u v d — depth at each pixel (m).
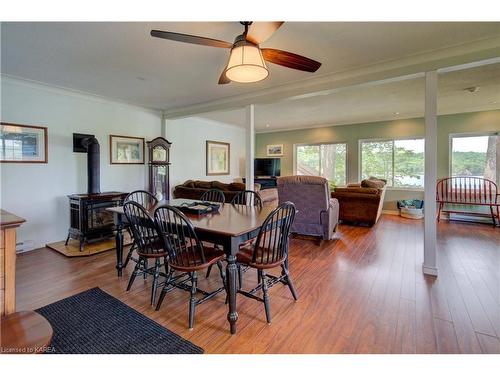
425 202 2.86
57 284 2.67
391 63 3.00
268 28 1.87
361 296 2.41
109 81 3.69
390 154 6.73
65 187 4.09
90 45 2.62
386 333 1.88
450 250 3.69
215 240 1.97
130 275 2.90
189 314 1.97
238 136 8.07
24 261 3.29
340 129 7.34
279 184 4.23
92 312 2.17
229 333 1.90
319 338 1.84
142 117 5.21
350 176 7.21
